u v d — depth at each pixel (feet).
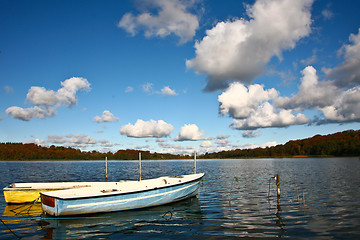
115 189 48.52
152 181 56.29
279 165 216.13
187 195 52.65
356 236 28.99
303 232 30.50
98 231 32.24
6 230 32.83
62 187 51.85
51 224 35.37
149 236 30.09
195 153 66.64
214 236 29.48
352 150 440.45
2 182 86.07
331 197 53.31
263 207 44.75
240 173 128.06
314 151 516.73
